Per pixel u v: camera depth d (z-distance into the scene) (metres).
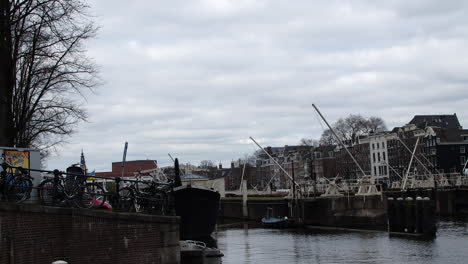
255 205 88.94
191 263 31.56
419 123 142.25
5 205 16.28
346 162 144.38
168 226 21.72
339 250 45.53
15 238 16.59
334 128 144.25
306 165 165.38
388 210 58.09
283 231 65.56
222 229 70.94
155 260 21.12
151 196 24.11
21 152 21.86
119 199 21.67
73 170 25.66
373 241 51.00
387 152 135.25
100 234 19.44
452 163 122.56
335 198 71.75
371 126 142.62
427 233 53.34
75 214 18.70
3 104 24.94
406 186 88.88
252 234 62.25
